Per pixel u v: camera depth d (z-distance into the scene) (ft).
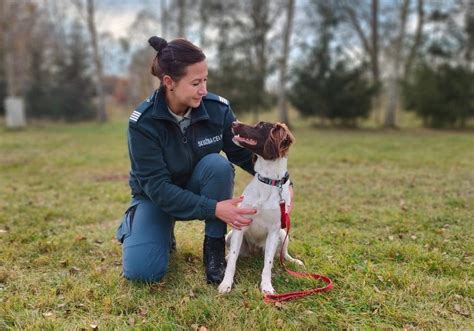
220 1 64.39
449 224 14.06
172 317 8.25
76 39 79.36
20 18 64.75
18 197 17.97
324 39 57.21
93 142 40.11
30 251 11.67
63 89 74.84
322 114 58.95
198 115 9.40
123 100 128.47
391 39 65.21
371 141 39.78
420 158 28.60
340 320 8.20
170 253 11.10
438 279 9.84
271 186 9.21
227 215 8.89
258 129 8.98
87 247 11.92
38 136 45.93
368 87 57.72
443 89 55.83
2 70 70.33
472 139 40.75
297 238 12.76
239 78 60.29
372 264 10.62
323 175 22.65
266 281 9.28
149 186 9.07
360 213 15.29
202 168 9.61
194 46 8.60
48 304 8.78
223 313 8.20
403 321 8.24
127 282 9.64
